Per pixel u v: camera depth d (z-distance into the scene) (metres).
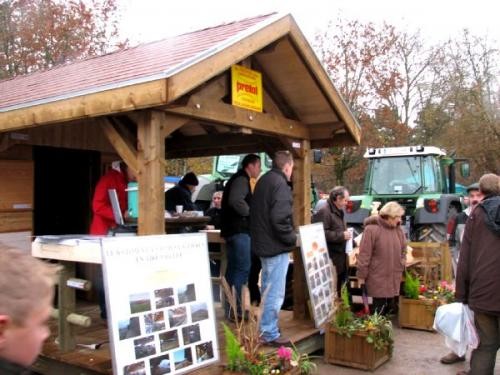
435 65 26.12
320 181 26.02
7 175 6.13
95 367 3.91
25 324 1.15
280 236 4.61
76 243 3.98
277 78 5.49
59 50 18.73
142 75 3.73
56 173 7.46
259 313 4.09
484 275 4.07
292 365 4.02
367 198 11.60
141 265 3.41
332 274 5.89
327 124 5.97
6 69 18.58
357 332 5.15
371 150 12.24
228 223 5.42
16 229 6.21
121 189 5.15
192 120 4.44
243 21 5.07
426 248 7.93
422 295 6.89
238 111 4.78
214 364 3.82
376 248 5.96
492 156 24.27
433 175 11.77
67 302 4.30
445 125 26.03
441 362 5.39
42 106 4.38
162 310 3.48
